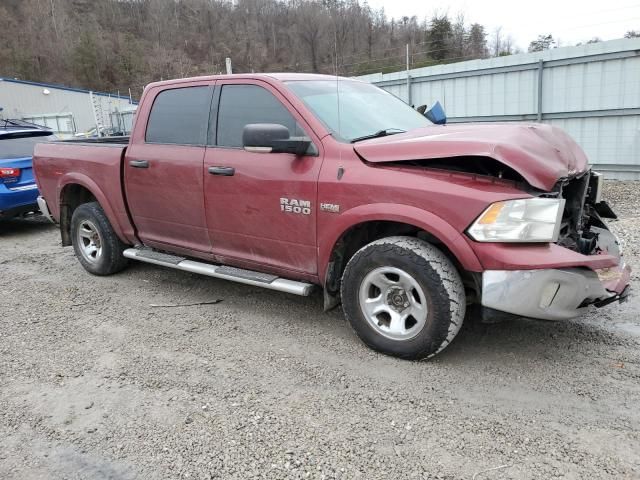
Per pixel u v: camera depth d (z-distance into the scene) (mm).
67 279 5648
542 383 3195
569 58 11820
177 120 4559
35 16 72625
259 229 4000
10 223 9359
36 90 37000
